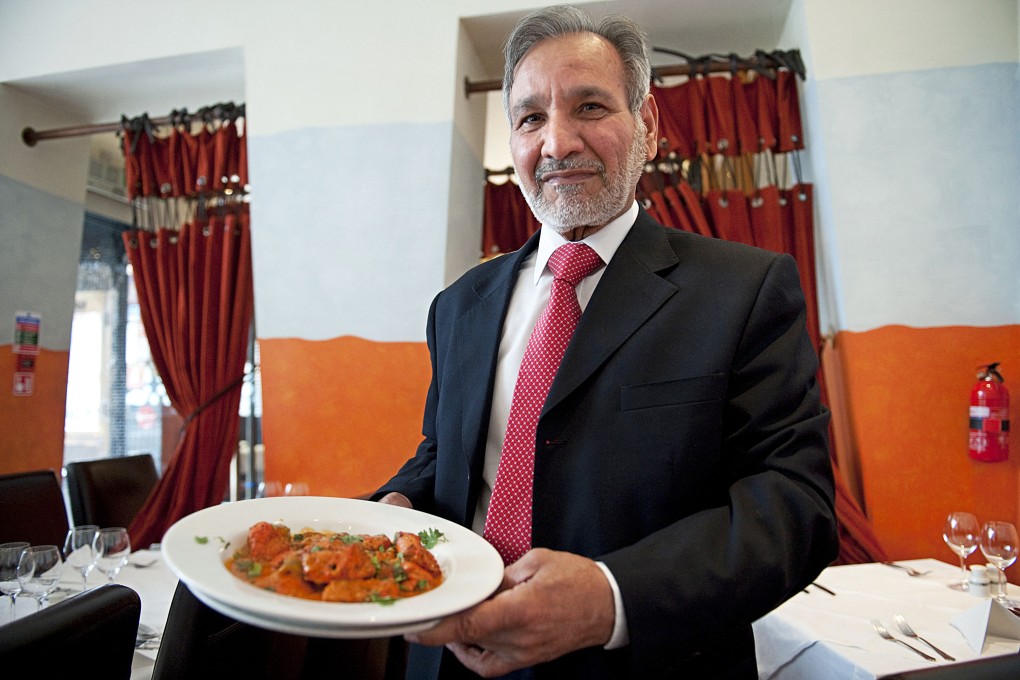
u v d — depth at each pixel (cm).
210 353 314
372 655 139
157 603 157
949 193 234
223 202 332
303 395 271
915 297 233
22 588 137
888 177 238
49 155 346
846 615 142
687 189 273
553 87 86
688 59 271
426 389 260
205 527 69
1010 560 155
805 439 74
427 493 101
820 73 245
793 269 85
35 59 315
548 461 81
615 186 87
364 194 272
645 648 62
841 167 241
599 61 86
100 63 306
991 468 223
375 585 60
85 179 370
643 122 95
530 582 61
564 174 87
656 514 76
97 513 250
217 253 319
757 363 77
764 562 65
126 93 334
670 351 80
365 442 264
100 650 78
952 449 227
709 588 64
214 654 98
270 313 278
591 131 86
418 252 265
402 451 260
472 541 74
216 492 313
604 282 87
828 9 246
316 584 62
